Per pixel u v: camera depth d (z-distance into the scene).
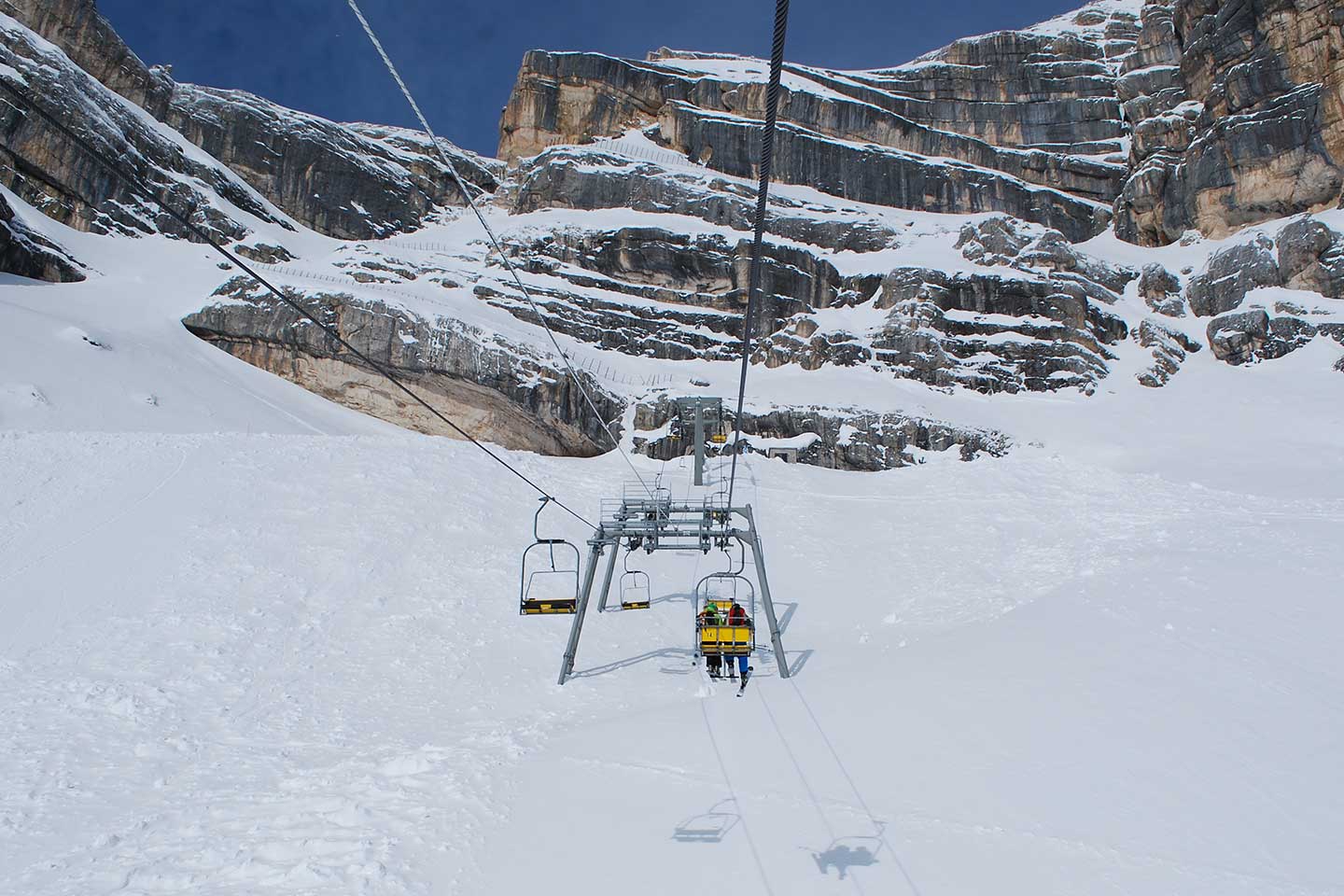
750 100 86.69
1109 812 8.18
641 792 9.71
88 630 18.41
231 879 8.26
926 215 81.06
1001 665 12.86
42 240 52.31
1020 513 28.70
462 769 11.12
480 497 29.12
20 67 58.06
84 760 12.75
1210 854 7.33
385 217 79.38
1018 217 82.50
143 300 52.06
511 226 70.81
